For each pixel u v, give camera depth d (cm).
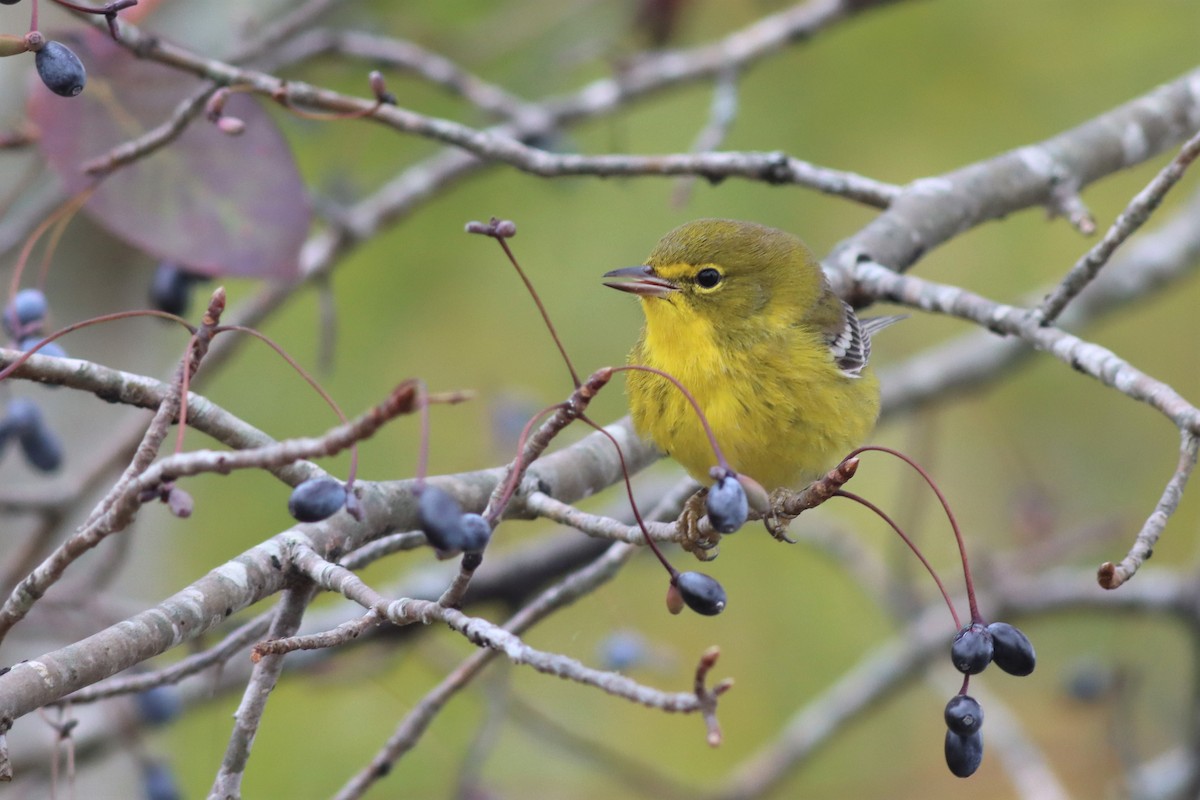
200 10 1214
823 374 855
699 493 788
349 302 1429
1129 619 1548
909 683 1233
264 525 1409
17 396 1125
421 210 1438
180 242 823
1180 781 1215
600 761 1183
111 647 541
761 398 850
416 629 1125
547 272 1463
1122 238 727
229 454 468
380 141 1464
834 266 927
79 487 978
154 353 1230
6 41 584
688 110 1488
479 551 503
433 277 1444
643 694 463
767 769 1214
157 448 523
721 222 920
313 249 1151
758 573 1500
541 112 1184
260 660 539
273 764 1304
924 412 1369
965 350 1358
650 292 880
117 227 814
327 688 1116
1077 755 1551
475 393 454
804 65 1488
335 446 452
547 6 1398
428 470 1458
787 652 1480
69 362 591
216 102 741
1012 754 1192
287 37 1112
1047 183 982
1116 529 1284
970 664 549
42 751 1038
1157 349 1642
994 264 1540
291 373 1423
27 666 521
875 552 1557
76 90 598
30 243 772
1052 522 1346
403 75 1276
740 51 1165
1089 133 1007
